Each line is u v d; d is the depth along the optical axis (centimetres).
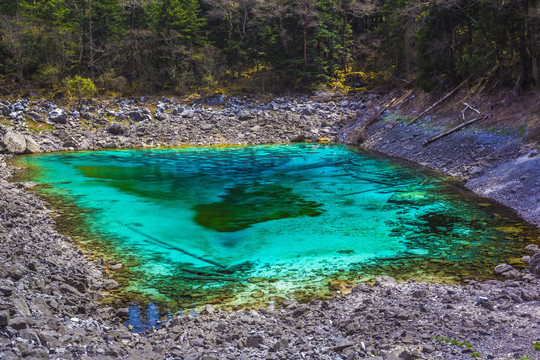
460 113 3288
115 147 4188
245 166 3155
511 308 891
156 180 2652
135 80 6016
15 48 5391
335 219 1788
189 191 2345
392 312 887
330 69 6206
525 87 3005
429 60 3869
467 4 3519
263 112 4984
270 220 1786
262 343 791
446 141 3045
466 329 789
